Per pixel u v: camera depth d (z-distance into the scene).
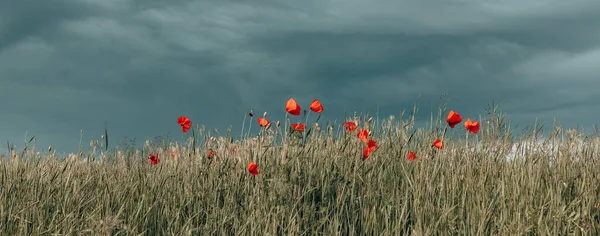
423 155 5.27
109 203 4.64
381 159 5.32
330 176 4.91
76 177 5.02
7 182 4.73
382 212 4.47
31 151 5.38
